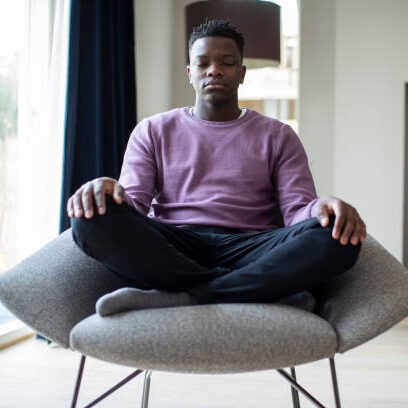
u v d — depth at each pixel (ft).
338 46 11.67
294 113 12.57
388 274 3.97
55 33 9.01
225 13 9.82
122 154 10.18
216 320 3.56
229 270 4.18
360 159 11.62
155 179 5.50
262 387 6.89
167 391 6.73
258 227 5.18
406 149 11.83
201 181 5.32
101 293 4.33
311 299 4.25
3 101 9.10
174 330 3.51
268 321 3.59
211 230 5.07
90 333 3.58
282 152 5.44
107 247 3.77
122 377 7.29
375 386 6.91
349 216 3.82
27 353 8.34
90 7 9.45
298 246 3.82
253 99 12.69
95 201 3.74
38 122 9.46
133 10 10.78
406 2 11.37
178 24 12.89
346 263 3.81
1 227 9.25
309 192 5.23
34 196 9.28
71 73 8.93
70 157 8.92
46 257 4.16
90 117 9.43
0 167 9.17
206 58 5.51
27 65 9.36
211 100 5.48
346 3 11.62
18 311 3.81
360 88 11.59
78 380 4.22
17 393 6.59
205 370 3.53
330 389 6.80
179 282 3.95
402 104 11.41
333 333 3.70
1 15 8.94
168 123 5.59
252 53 9.90
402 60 11.40
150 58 11.97
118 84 10.15
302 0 12.17
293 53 12.55
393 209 11.51
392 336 9.41
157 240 3.87
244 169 5.31
